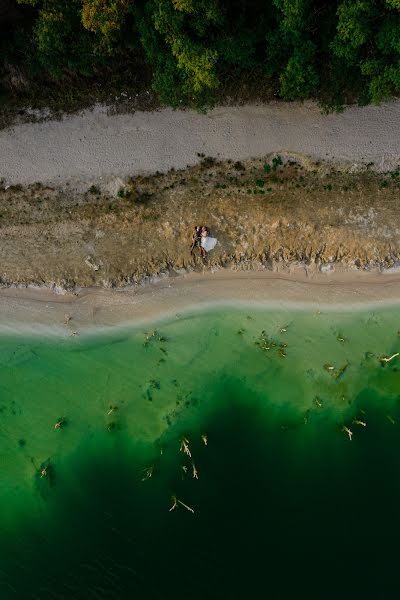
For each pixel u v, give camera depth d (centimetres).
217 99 1953
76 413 1981
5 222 2000
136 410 1973
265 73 1859
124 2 1596
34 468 1962
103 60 1839
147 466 1928
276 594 1848
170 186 1978
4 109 1969
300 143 1958
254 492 1931
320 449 1942
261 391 1969
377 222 1975
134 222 1994
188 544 1902
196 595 1862
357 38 1558
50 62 1819
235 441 1953
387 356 1945
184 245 2002
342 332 1972
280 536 1897
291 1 1512
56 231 2003
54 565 1914
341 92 1909
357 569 1861
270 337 1977
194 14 1577
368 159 1955
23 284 2022
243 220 1986
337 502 1917
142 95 1962
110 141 1980
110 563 1906
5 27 1834
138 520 1923
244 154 1959
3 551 1927
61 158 1984
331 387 1952
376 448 1933
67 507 1947
